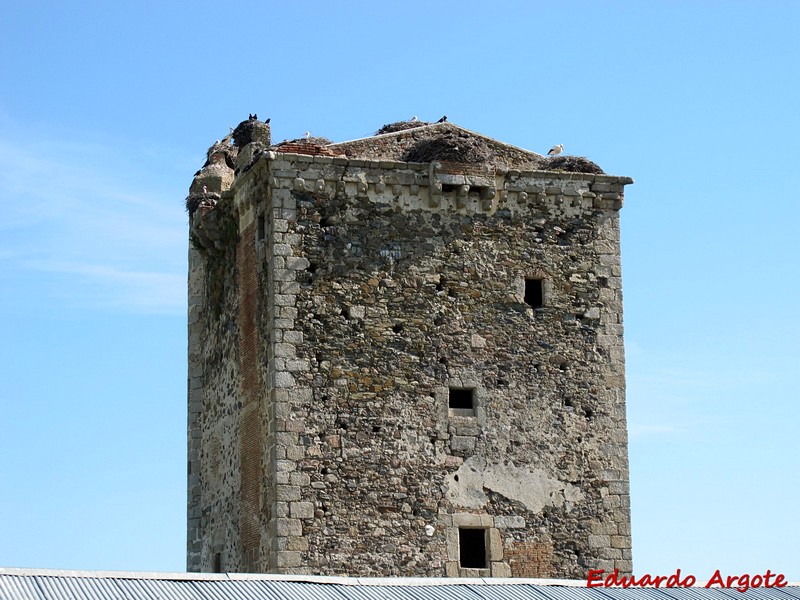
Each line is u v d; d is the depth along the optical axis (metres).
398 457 52.16
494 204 54.72
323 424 51.78
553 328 54.50
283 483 51.06
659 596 45.66
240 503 54.03
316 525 51.06
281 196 52.94
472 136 55.88
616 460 54.12
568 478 53.59
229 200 56.81
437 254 53.88
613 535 53.59
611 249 55.53
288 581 42.59
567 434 53.88
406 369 52.81
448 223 54.16
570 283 54.97
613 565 53.34
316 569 50.78
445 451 52.62
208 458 57.66
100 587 39.81
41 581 39.34
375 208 53.62
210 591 40.88
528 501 53.06
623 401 54.59
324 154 54.00
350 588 42.81
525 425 53.56
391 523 51.66
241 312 55.31
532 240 54.91
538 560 52.75
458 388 53.22
